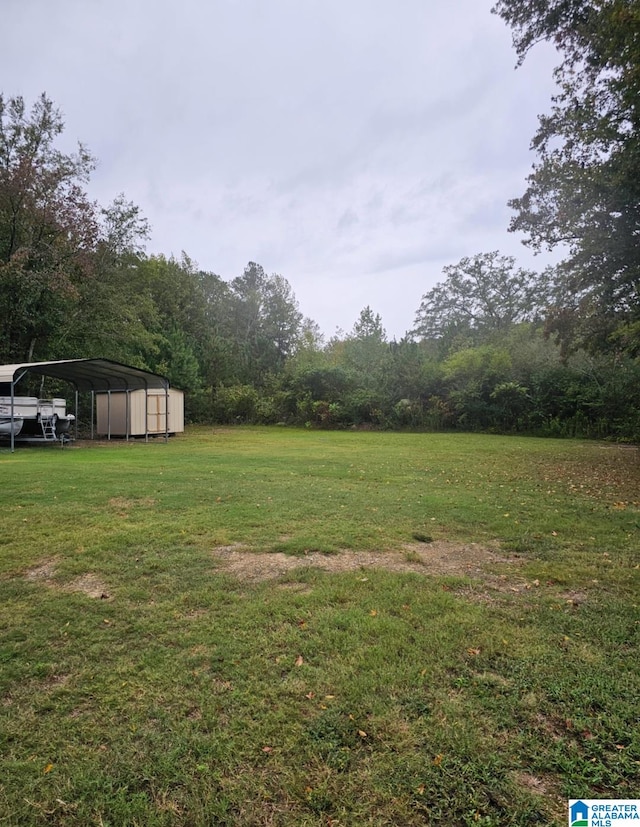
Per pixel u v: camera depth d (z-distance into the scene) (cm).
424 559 429
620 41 823
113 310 2092
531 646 272
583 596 349
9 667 251
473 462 1143
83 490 707
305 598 335
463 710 215
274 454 1274
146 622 301
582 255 1132
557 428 2072
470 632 288
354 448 1466
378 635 283
